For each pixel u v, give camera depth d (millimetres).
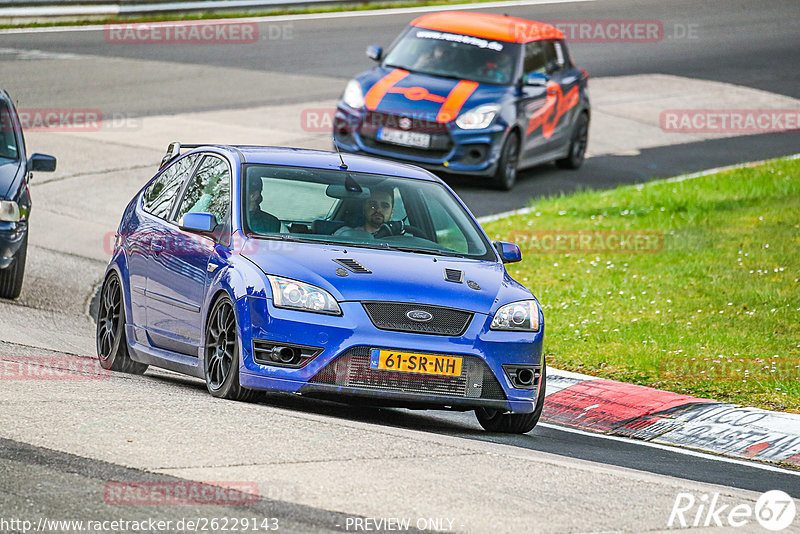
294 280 25609
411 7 118375
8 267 39750
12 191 39781
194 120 71688
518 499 19609
